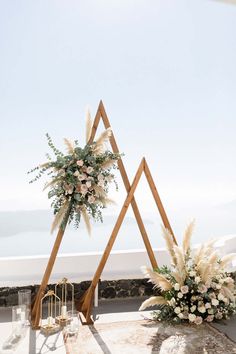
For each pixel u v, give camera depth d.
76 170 3.07
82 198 3.12
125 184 3.39
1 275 3.51
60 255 3.71
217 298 3.19
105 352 2.56
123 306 3.54
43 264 3.63
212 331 2.93
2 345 2.66
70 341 2.73
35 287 3.55
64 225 3.09
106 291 3.72
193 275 3.13
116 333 2.89
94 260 3.74
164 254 3.87
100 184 3.07
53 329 2.93
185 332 2.91
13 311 2.79
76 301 3.62
